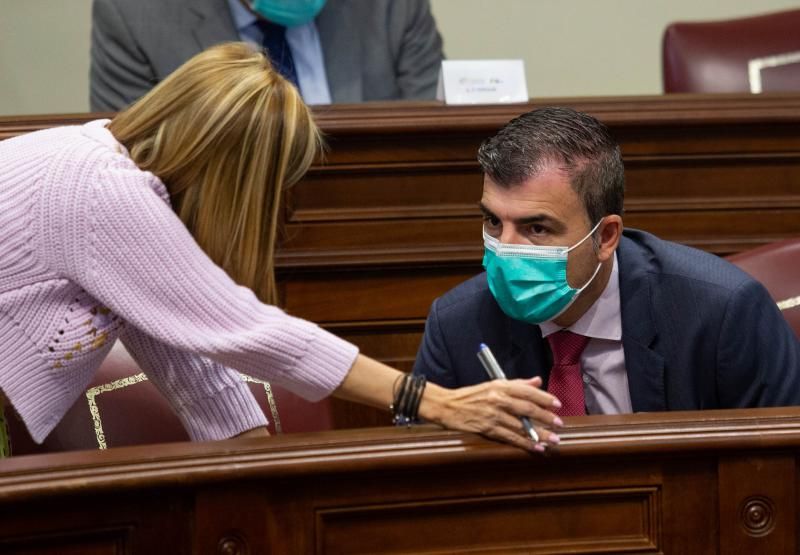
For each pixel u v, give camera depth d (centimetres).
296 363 463
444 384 585
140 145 479
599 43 1370
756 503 456
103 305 481
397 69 962
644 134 813
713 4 1376
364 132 786
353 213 798
